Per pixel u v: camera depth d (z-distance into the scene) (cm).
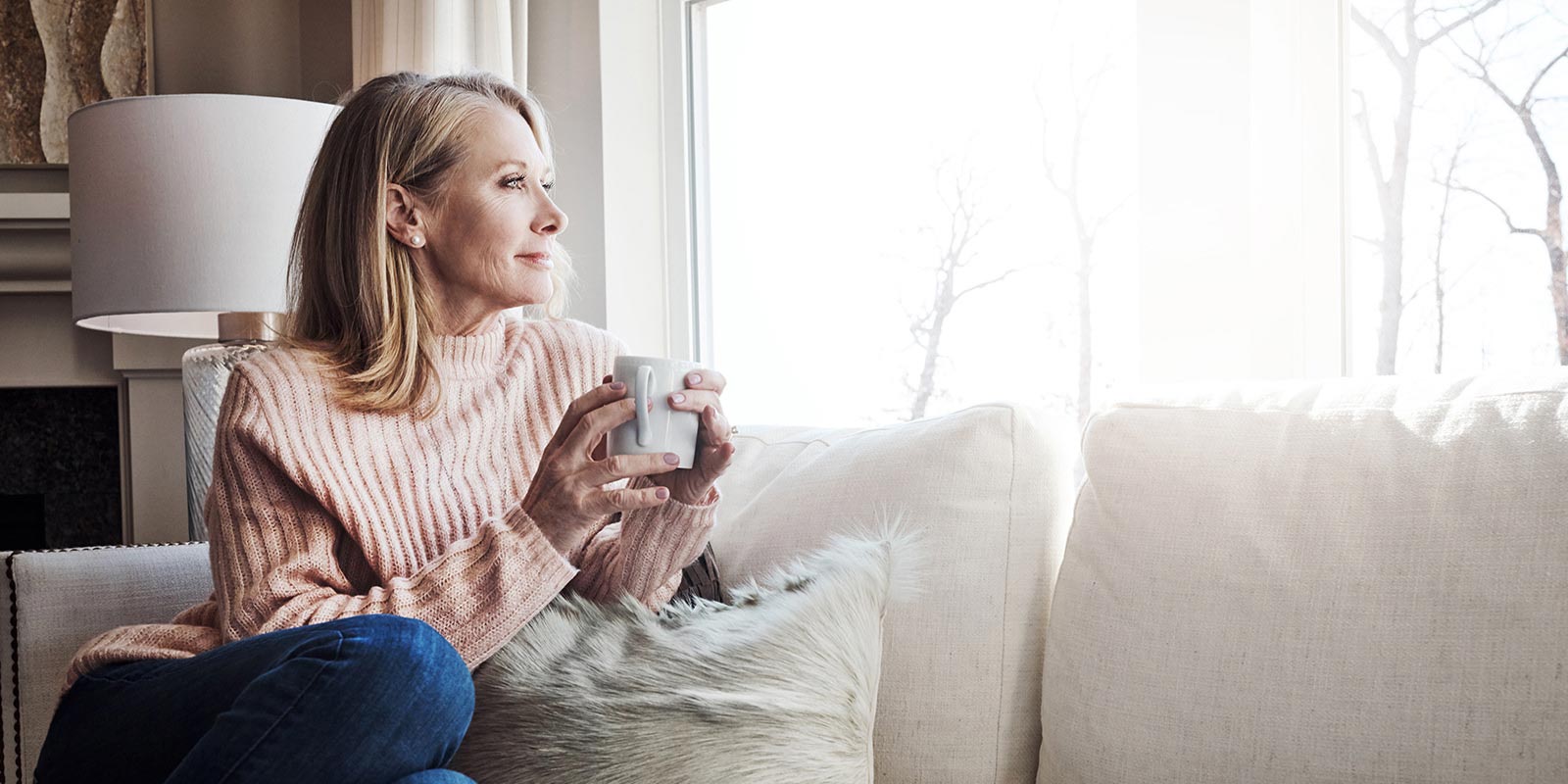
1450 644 98
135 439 271
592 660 110
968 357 204
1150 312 169
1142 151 169
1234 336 162
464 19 222
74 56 271
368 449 126
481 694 109
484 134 131
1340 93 159
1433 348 155
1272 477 113
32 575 154
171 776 89
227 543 121
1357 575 104
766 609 113
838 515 133
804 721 105
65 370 274
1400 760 97
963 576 126
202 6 274
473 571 112
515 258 132
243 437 121
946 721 124
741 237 234
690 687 106
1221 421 120
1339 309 159
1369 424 112
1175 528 115
